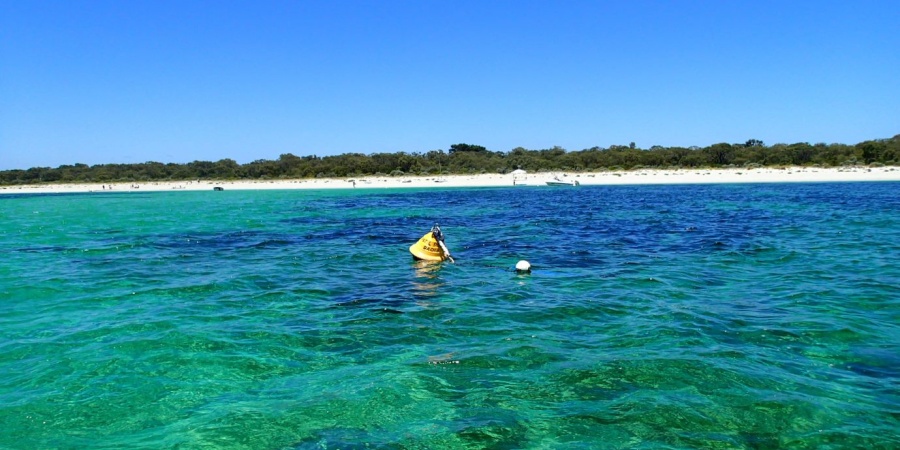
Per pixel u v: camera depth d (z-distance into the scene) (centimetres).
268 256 1675
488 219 2862
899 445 514
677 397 616
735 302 1018
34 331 877
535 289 1159
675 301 1032
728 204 3578
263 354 776
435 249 1563
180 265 1513
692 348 767
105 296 1127
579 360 730
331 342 827
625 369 696
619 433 543
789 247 1672
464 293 1133
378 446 525
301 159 11881
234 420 581
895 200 3575
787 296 1055
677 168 8794
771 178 6769
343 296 1120
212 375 702
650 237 1997
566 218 2822
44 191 9500
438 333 863
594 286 1179
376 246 1900
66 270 1432
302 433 554
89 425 573
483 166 10156
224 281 1276
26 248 1884
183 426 570
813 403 596
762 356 733
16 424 572
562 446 521
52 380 682
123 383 675
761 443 521
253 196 6100
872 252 1552
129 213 3631
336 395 639
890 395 613
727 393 623
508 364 724
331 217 3181
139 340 831
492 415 584
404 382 672
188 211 3775
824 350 753
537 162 10162
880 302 995
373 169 10194
